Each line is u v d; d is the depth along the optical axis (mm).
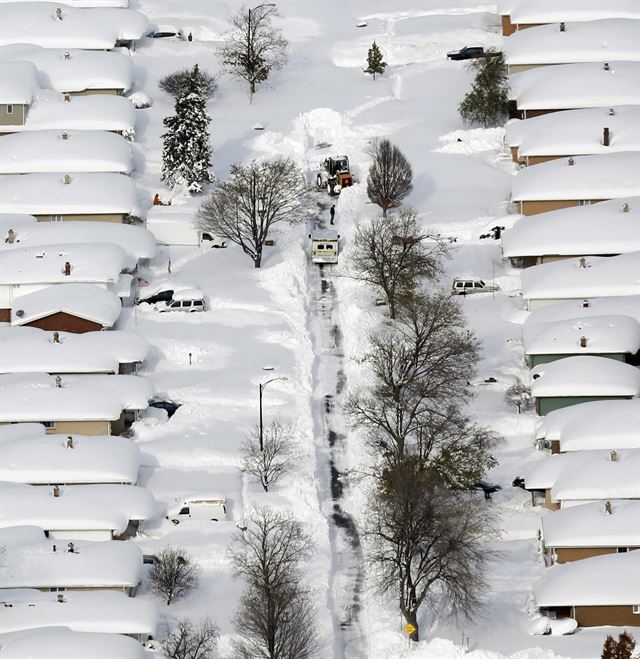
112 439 184375
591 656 155500
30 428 187375
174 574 165875
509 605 165500
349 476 185625
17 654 150625
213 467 186875
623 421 183750
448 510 163375
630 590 161750
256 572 164375
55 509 173500
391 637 160875
